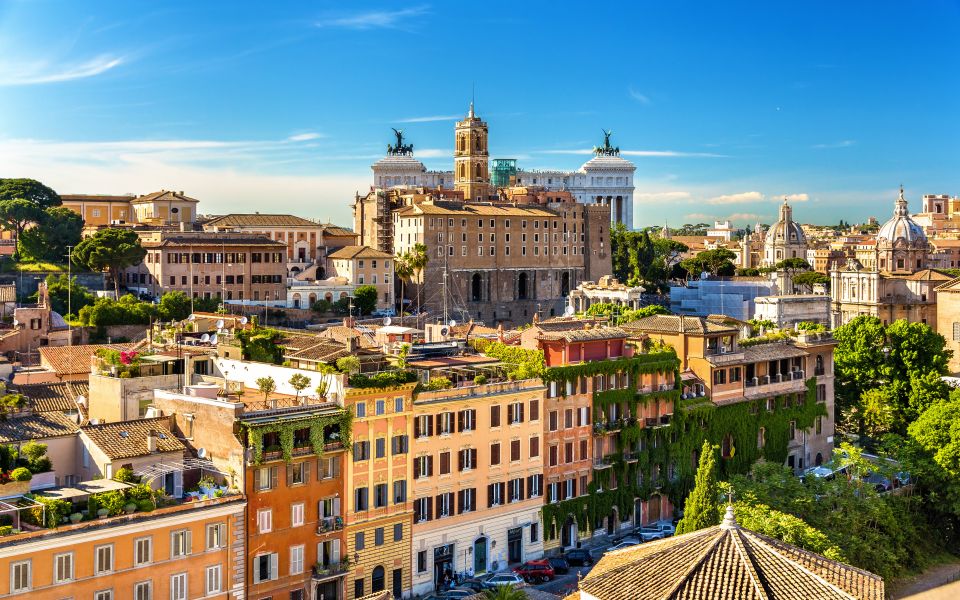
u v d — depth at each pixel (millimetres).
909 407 164125
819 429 159375
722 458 142750
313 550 100250
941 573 126125
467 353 133375
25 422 94500
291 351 120562
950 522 136000
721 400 143375
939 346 173000
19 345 174000
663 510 136875
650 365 134875
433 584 111375
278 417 97250
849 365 171500
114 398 108250
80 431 93750
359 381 103250
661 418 134875
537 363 123188
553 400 123438
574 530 126125
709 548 59969
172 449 93750
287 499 97750
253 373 112688
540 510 122125
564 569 117250
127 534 84000
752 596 55562
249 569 94500
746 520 103875
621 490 131000
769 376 150875
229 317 158875
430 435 110562
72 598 80438
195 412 98750
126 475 88938
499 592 93875
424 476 110188
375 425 104938
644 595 57375
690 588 56719
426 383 111688
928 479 135625
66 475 93438
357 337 139250
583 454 127250
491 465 116750
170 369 112875
